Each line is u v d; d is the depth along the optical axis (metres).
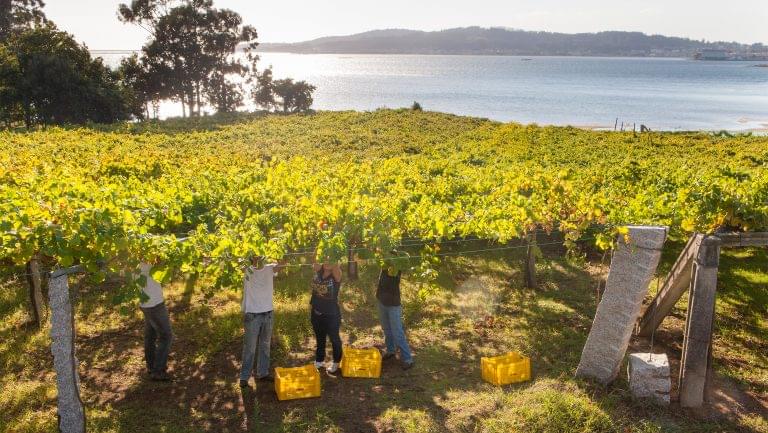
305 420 6.02
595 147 34.66
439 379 7.02
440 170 19.95
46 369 6.91
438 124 47.38
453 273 11.19
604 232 7.34
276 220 8.87
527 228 9.62
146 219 7.77
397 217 9.64
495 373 6.86
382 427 5.93
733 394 6.84
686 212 8.63
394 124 46.41
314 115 52.72
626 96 158.50
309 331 8.27
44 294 9.09
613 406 6.41
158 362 6.71
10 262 7.36
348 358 7.02
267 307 6.62
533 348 7.88
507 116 105.69
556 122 94.94
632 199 12.23
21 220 5.61
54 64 50.94
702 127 87.06
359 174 16.05
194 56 68.12
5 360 7.02
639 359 6.73
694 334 6.39
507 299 9.88
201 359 7.35
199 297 9.44
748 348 8.17
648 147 35.31
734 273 11.34
